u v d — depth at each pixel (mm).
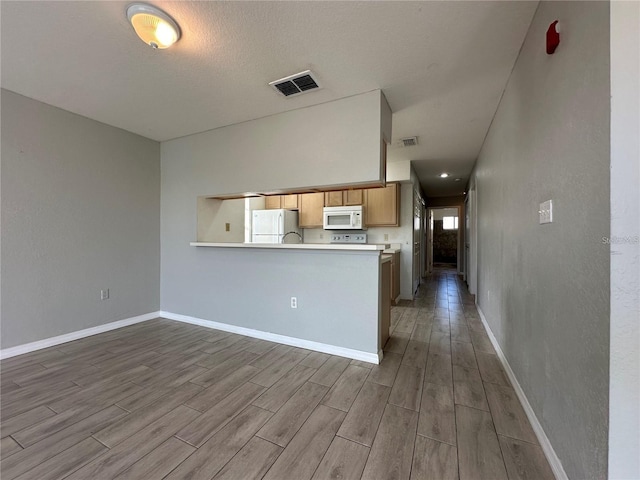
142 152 3570
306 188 2799
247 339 2996
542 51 1459
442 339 2990
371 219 4656
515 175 1994
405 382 2098
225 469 1317
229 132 3166
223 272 3285
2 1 1467
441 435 1534
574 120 1113
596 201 959
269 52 1894
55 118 2771
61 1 1477
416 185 5477
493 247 2891
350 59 1969
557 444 1271
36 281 2670
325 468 1323
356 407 1789
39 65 2061
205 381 2111
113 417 1688
